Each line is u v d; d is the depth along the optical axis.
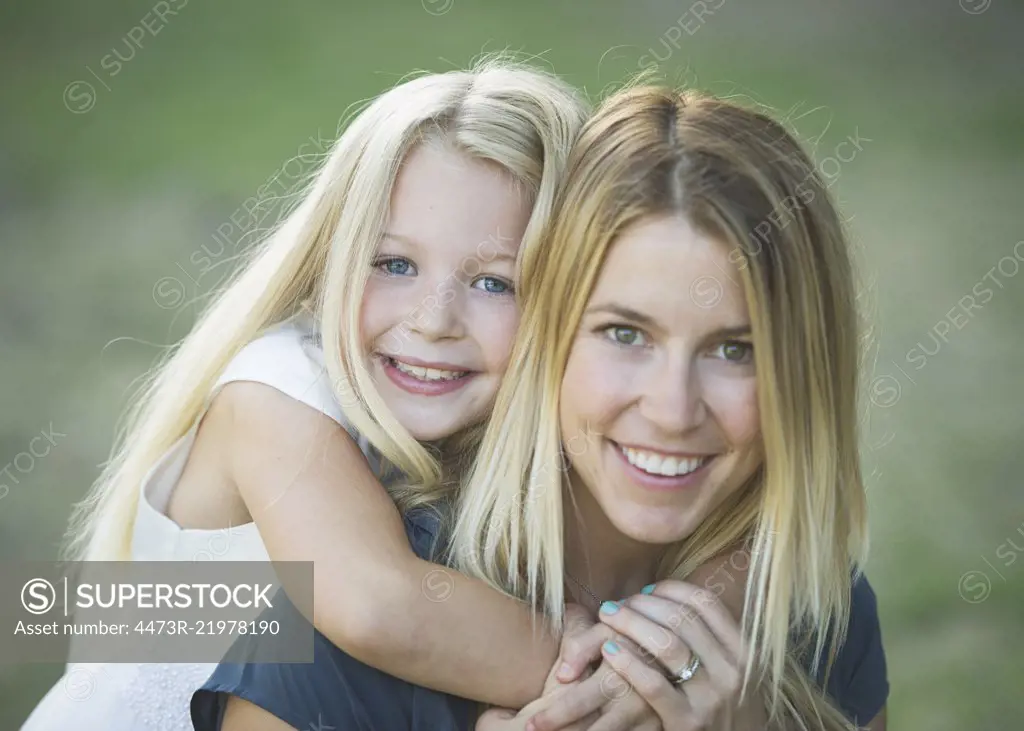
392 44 29.09
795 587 5.85
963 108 25.98
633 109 5.62
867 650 6.53
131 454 7.52
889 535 13.55
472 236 6.36
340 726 5.28
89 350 16.62
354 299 6.46
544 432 5.63
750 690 5.73
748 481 5.99
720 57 27.61
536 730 5.43
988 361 17.17
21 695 10.48
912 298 18.27
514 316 6.47
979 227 20.75
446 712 5.49
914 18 30.11
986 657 11.72
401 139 6.41
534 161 6.40
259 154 22.97
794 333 5.52
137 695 7.21
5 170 22.41
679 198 5.24
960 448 15.12
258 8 31.20
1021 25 29.78
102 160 22.89
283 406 6.64
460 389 6.53
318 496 6.19
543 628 5.64
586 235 5.36
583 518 5.95
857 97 26.23
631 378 5.35
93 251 19.22
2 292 18.00
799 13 30.55
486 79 6.77
